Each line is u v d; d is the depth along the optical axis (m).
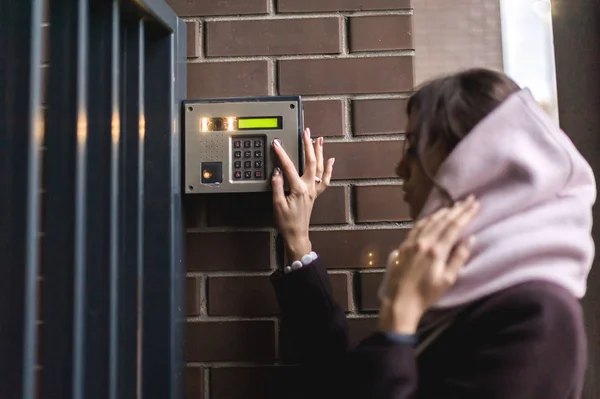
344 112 1.10
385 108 1.10
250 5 1.12
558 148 0.65
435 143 0.71
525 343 0.56
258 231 1.08
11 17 0.59
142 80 0.94
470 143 0.66
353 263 1.07
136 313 0.90
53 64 0.72
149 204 0.97
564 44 1.19
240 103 1.02
